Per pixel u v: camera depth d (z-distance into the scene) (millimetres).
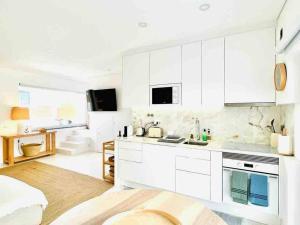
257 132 2598
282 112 2381
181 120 3158
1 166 4281
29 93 5098
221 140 2838
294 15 1413
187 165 2490
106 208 1139
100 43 2852
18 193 1889
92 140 5918
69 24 2219
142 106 3236
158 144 2711
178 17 2064
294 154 1903
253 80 2293
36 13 1953
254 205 2109
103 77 5609
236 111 2736
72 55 3428
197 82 2650
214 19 2119
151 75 3031
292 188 1750
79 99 6488
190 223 980
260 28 2283
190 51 2705
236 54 2389
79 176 3686
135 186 3072
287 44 1578
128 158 2990
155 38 2664
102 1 1750
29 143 5051
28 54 3340
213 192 2326
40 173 3861
